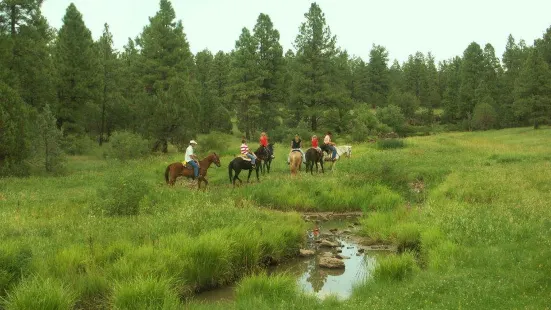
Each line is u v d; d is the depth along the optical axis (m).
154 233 11.92
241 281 10.39
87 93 48.28
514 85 83.88
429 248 11.62
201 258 10.40
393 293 8.55
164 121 42.59
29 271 8.88
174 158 36.03
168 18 57.50
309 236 15.14
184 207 14.75
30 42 40.03
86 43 49.09
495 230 12.09
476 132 74.69
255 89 67.88
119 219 14.13
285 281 9.42
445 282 8.76
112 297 8.34
